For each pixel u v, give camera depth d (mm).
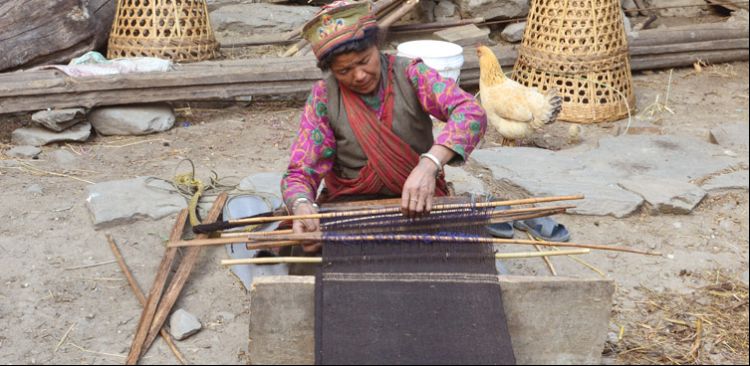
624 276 3467
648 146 4875
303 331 2643
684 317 3205
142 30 5547
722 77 6543
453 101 2766
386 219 2777
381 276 2605
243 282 3266
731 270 3561
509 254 2738
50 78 4855
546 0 5562
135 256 3498
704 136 5324
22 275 3332
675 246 3744
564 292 2639
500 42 6738
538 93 4691
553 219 3941
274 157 4773
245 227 3521
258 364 2684
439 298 2547
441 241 2705
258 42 6328
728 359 2965
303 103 5734
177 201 3871
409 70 2838
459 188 4137
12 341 2945
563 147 5086
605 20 5484
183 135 5094
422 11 6832
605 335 2689
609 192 4094
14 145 4809
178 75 5066
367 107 2857
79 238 3619
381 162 2916
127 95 4996
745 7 7547
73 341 2957
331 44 2617
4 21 5195
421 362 2393
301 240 2699
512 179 4246
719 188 4281
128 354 2887
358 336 2441
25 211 3852
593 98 5520
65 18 5418
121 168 4520
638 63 6496
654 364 2908
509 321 2656
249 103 5668
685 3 7801
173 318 3010
